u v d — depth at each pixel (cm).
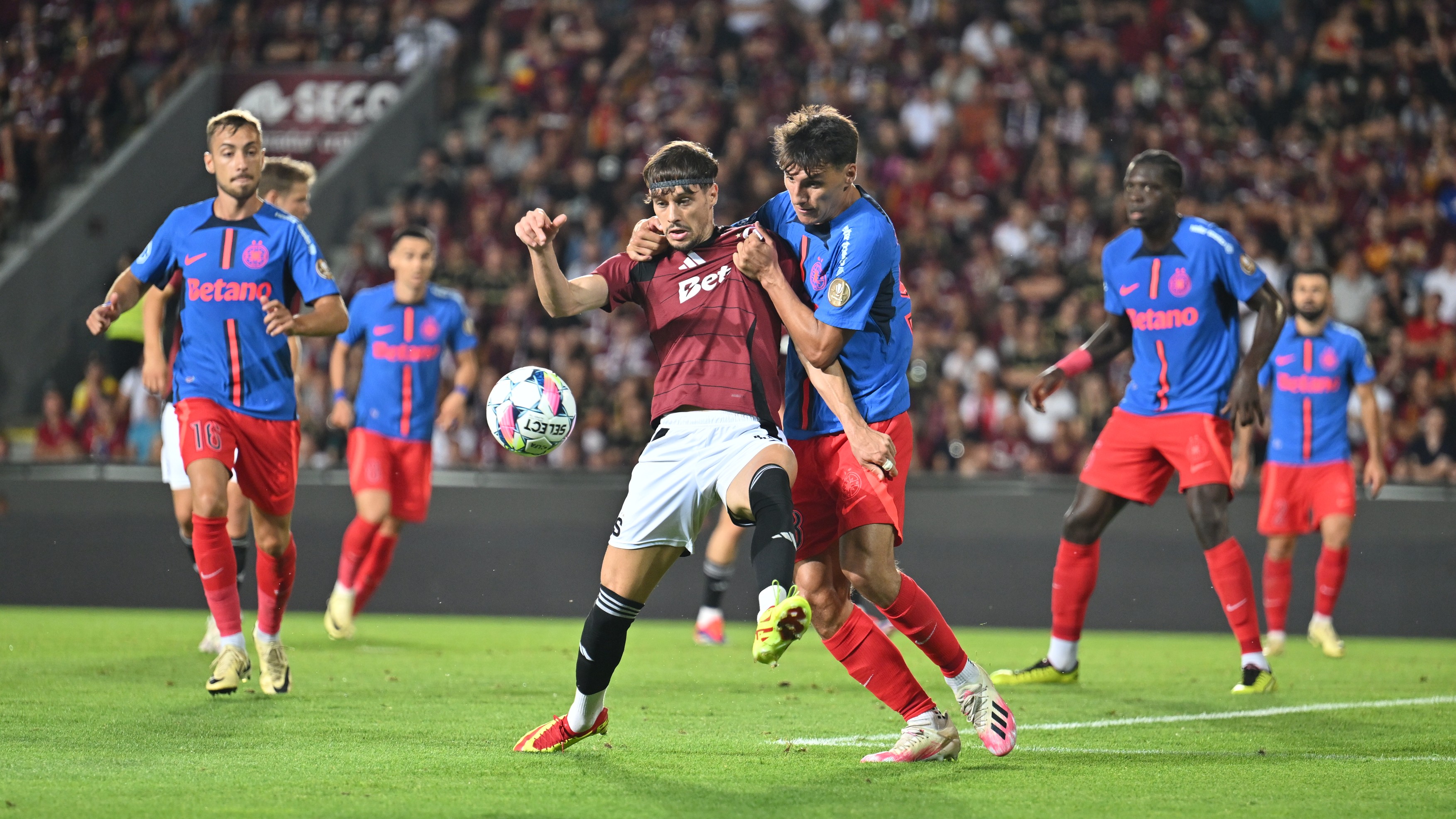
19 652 2612
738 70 6456
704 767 1414
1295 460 3031
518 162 6166
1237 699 2150
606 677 1457
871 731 1722
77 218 5653
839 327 1379
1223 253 2248
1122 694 2206
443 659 2638
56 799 1214
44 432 4884
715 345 1394
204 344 1973
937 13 6519
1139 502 2355
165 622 3422
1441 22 6128
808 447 1485
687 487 1362
